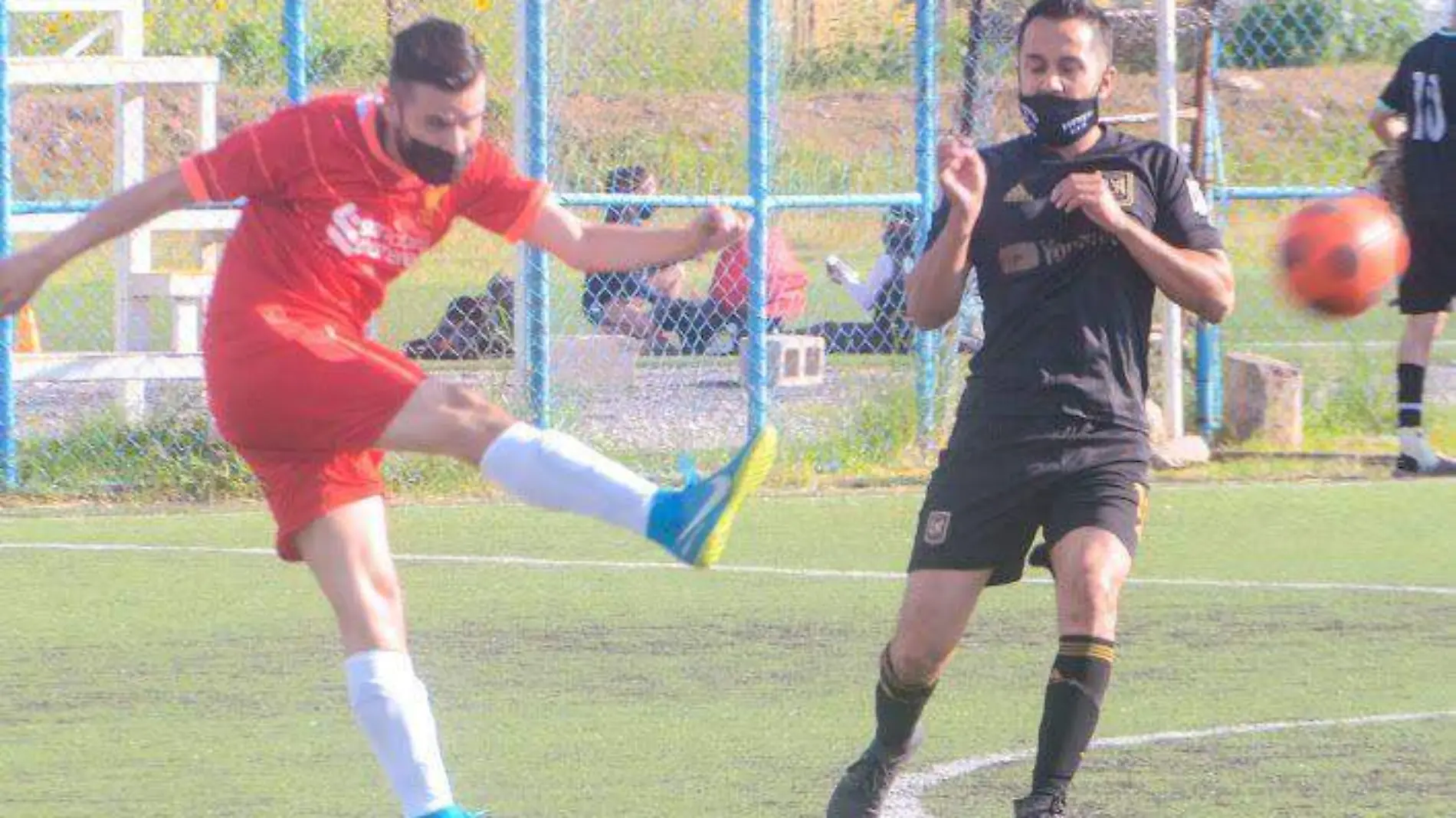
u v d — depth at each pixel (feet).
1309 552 97.81
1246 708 68.33
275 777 60.08
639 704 69.36
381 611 48.03
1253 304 196.03
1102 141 53.47
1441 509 109.60
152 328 188.14
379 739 47.16
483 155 49.83
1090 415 51.39
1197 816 55.42
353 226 47.32
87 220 46.65
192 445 119.24
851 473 124.06
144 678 73.20
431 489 117.60
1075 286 51.90
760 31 123.65
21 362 117.60
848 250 186.70
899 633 52.60
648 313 150.20
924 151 130.82
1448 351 178.29
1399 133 117.91
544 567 94.94
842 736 65.10
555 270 149.89
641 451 124.06
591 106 170.71
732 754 62.80
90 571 93.91
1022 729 65.67
